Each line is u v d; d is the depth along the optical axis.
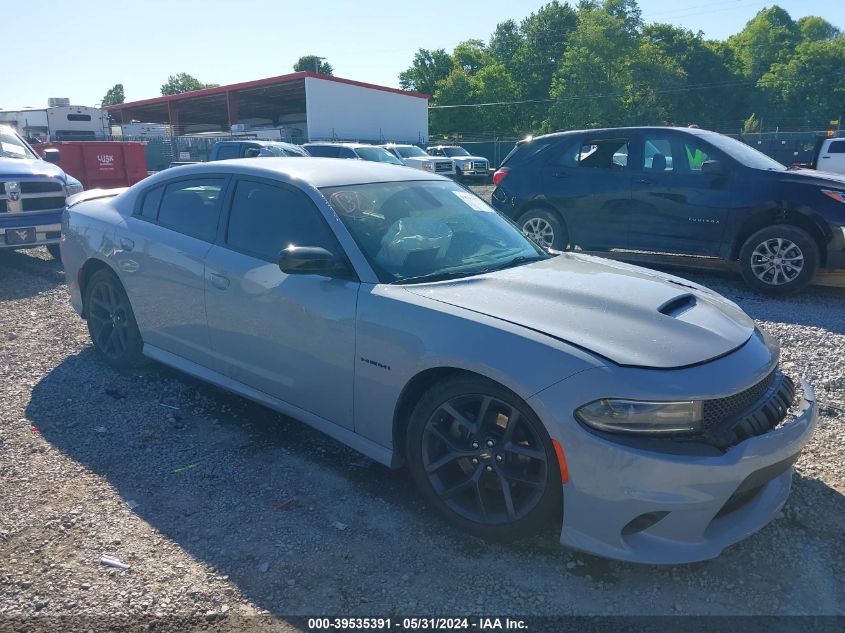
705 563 2.91
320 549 2.98
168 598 2.66
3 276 8.71
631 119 65.69
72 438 4.00
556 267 3.74
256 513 3.25
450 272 3.56
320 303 3.46
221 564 2.87
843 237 7.04
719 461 2.56
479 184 30.44
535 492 2.81
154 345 4.65
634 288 3.37
